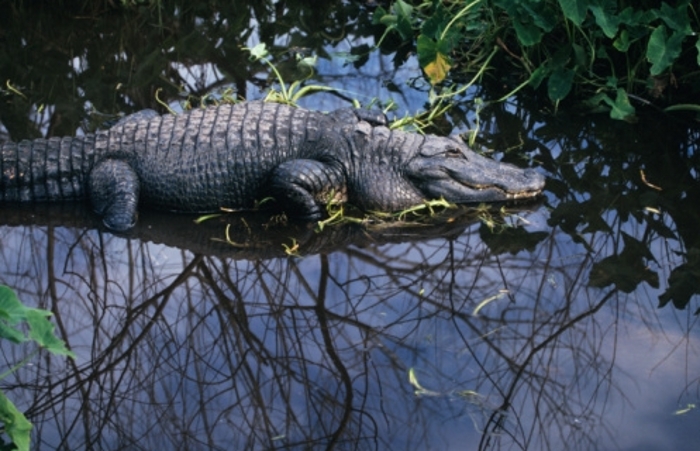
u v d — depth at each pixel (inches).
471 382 189.2
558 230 243.8
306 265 227.5
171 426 178.4
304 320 208.8
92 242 233.3
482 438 173.5
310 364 195.6
